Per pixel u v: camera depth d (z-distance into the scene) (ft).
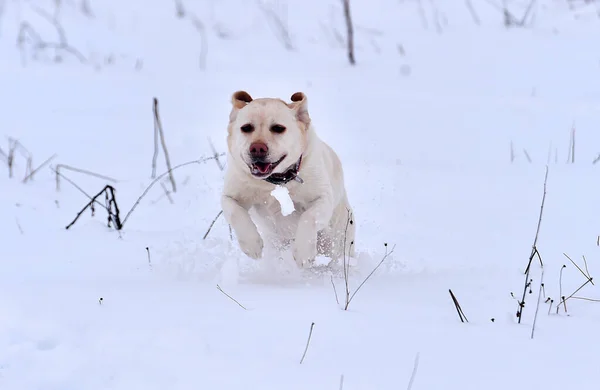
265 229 24.80
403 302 20.12
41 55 58.75
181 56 60.70
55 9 68.28
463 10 67.77
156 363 15.67
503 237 27.94
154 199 33.27
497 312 19.44
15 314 18.33
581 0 66.90
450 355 16.33
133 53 60.85
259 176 21.90
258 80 53.88
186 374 15.20
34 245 26.40
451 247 27.20
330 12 71.00
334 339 16.98
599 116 43.60
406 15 68.59
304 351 16.29
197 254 24.25
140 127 44.01
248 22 69.36
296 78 54.39
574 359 16.21
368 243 28.12
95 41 62.54
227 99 49.67
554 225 28.91
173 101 49.34
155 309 18.75
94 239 27.25
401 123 44.47
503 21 63.98
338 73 55.88
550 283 22.27
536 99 47.67
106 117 45.80
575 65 53.16
